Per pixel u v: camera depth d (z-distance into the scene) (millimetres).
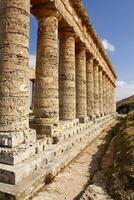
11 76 9422
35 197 7641
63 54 17641
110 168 9875
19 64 9656
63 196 7812
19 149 8711
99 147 16547
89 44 24391
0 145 8891
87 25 22422
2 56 9602
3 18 9805
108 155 12328
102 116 34281
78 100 21312
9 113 9273
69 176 9953
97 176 9344
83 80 21578
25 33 10078
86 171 10703
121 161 8891
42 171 8945
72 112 17422
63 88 17312
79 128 18266
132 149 8984
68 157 11961
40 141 10703
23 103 9719
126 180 7223
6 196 6812
